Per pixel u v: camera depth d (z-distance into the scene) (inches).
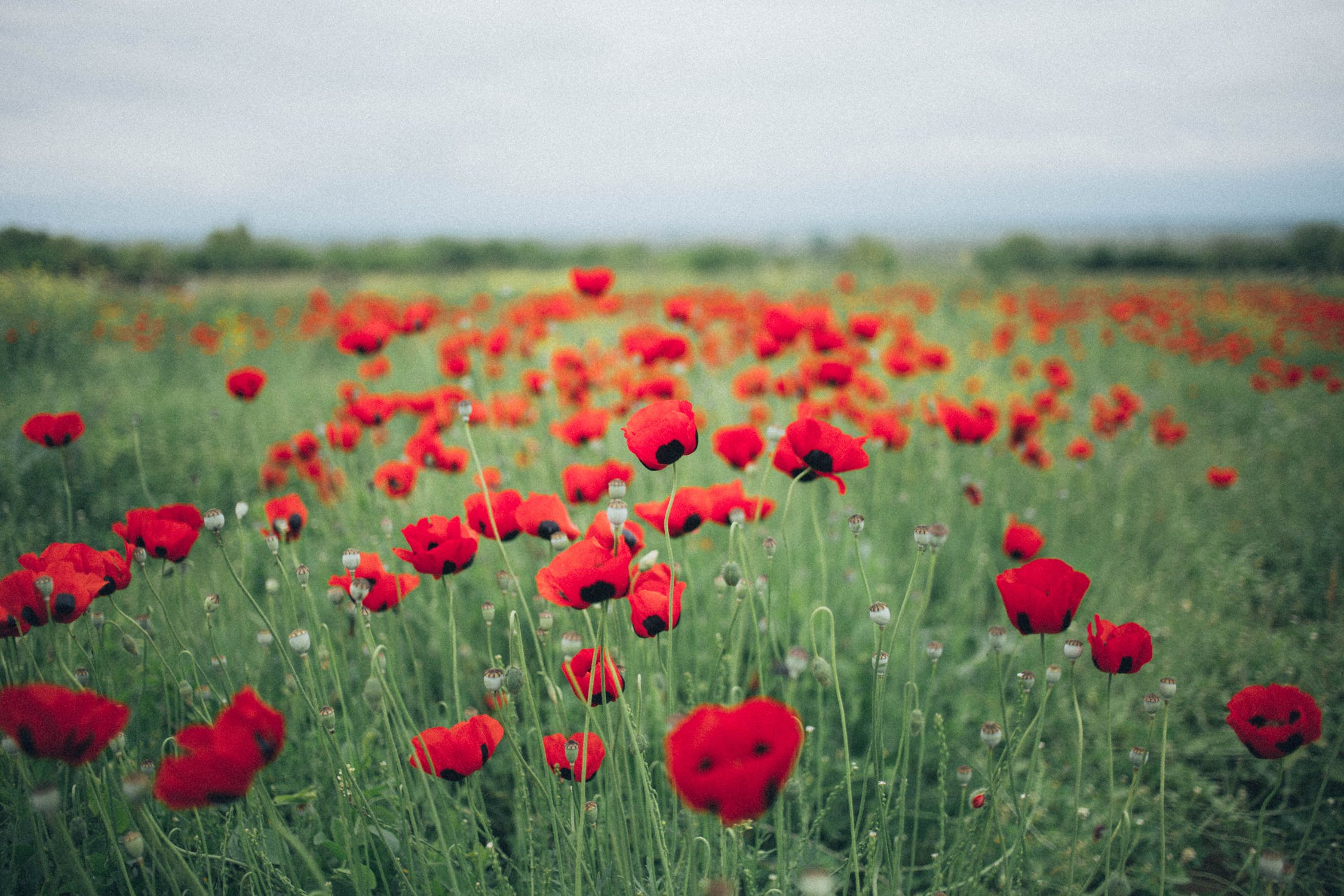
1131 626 64.9
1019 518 171.6
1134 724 119.0
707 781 39.5
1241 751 113.5
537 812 85.4
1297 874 94.9
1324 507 195.3
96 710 50.8
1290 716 66.2
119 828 80.6
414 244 1261.1
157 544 79.6
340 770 74.2
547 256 1274.6
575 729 104.4
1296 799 110.2
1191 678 132.1
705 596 134.8
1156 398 328.2
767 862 88.1
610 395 213.9
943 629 140.6
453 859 81.6
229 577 127.6
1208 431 284.4
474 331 202.8
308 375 358.9
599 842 76.9
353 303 408.2
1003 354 342.3
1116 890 67.1
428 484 133.6
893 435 156.2
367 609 85.4
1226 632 140.2
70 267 456.8
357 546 132.5
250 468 217.5
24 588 66.2
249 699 49.1
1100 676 132.1
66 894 74.3
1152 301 494.6
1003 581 65.5
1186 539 177.0
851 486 193.3
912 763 110.3
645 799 66.1
